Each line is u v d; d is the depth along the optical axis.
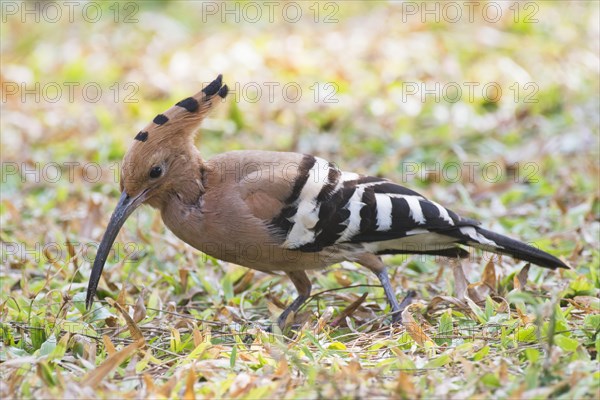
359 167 14.75
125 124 16.56
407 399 7.04
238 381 7.38
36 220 13.33
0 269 11.43
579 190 13.39
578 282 10.02
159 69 18.53
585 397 6.95
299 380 7.52
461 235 10.09
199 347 8.30
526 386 7.04
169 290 10.92
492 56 17.97
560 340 7.91
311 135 15.88
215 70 18.19
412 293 10.35
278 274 10.68
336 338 9.03
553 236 11.91
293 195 9.75
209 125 15.98
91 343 8.52
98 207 12.72
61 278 11.05
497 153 14.96
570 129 15.53
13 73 18.94
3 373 7.85
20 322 9.34
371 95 16.97
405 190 10.20
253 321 9.99
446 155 15.00
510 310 9.70
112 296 10.61
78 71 18.81
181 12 20.97
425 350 8.38
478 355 7.97
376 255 10.23
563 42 18.69
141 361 8.12
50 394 7.35
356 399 6.99
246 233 9.75
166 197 9.99
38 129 16.69
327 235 9.87
